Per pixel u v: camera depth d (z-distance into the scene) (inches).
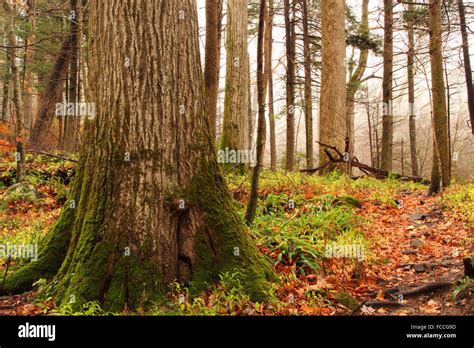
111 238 214.5
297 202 395.9
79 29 617.6
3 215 411.8
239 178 481.1
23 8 535.2
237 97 577.3
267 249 280.2
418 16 752.3
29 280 231.6
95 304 199.2
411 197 499.2
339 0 629.6
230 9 594.2
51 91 714.8
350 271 279.3
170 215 221.6
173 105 227.6
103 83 229.0
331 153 619.2
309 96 885.2
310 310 216.7
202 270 222.1
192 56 237.3
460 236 344.2
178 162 226.4
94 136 231.8
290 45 839.1
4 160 544.1
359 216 382.0
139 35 224.7
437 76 490.3
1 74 824.3
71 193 242.4
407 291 249.8
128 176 219.0
